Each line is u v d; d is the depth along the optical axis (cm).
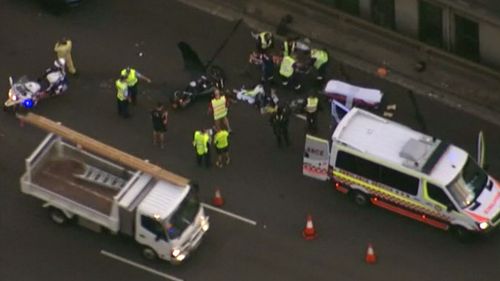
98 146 16688
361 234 16912
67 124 18100
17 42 19012
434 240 16825
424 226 16938
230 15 19325
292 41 18312
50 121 17075
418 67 18488
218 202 17200
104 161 16700
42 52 18925
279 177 17500
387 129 16925
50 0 19212
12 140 17912
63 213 16800
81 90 18462
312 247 16800
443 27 18412
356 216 17075
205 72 18338
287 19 19088
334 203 17200
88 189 16600
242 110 18188
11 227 17025
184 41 19025
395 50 18725
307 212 17138
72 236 16925
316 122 17838
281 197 17288
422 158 16600
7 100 18238
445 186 16488
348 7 19062
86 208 16538
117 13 19362
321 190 17325
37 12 19362
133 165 16475
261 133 17962
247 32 19100
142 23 19238
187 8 19438
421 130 17938
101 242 16850
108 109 18262
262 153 17750
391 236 16875
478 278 16500
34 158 16700
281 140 17750
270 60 18125
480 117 18062
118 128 18050
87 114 18212
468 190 16638
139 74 18438
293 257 16712
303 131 17950
